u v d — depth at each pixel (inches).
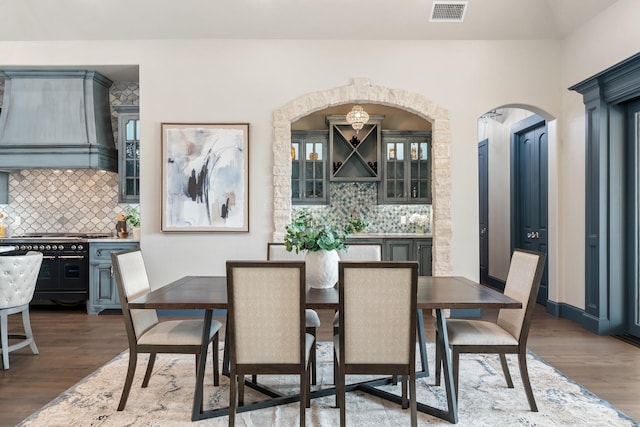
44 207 226.5
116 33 188.1
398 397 106.1
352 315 88.0
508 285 111.7
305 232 109.1
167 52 190.1
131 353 101.9
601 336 161.2
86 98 203.5
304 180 263.7
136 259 113.3
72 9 180.1
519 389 113.0
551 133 194.4
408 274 86.7
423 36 188.5
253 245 189.3
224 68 190.1
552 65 190.1
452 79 190.1
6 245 199.9
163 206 187.3
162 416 97.9
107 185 226.2
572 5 169.5
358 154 263.7
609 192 162.7
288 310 88.0
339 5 177.8
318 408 102.7
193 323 111.3
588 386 115.4
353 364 89.0
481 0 175.5
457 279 124.5
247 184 187.8
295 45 190.1
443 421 95.7
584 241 175.8
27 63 191.5
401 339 88.4
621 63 143.6
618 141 162.9
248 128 188.4
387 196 265.6
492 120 267.0
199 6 178.7
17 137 200.4
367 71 190.2
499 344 101.5
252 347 89.0
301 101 189.6
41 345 152.2
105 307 196.9
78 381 119.6
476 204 189.5
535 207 221.9
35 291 200.5
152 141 189.9
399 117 274.5
